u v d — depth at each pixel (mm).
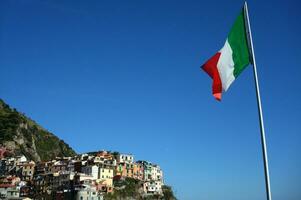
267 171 22844
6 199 194750
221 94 26344
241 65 25859
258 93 24594
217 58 26672
